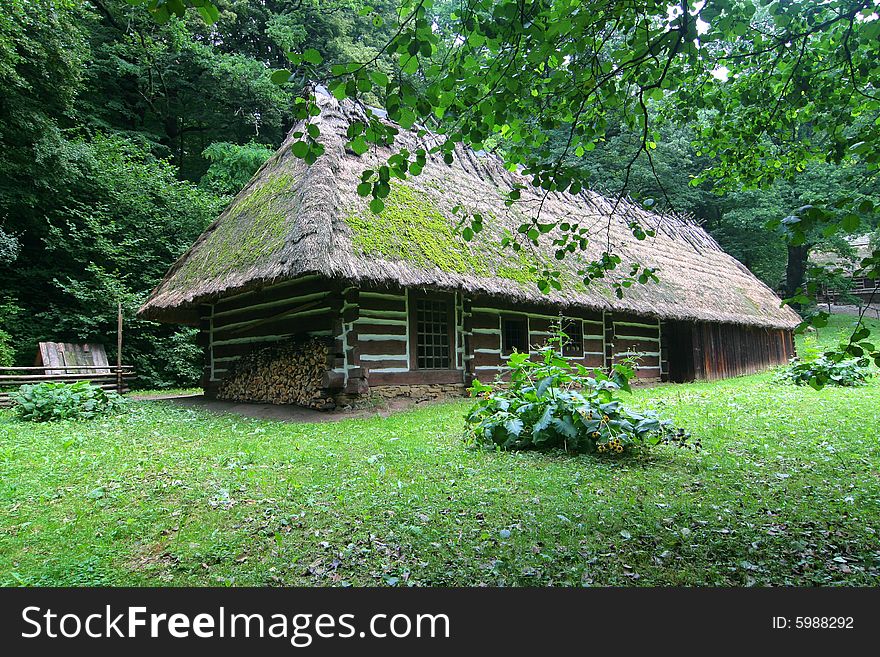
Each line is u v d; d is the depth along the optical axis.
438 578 3.05
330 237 8.03
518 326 12.12
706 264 19.03
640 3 3.12
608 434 5.39
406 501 4.19
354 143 2.99
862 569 3.12
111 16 22.39
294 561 3.24
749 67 4.83
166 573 3.12
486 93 3.45
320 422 7.77
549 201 14.48
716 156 5.79
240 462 5.42
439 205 10.84
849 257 27.39
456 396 10.42
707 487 4.60
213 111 25.11
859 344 2.67
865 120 7.28
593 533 3.62
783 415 8.12
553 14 3.10
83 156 16.17
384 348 9.48
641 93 3.44
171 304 10.12
